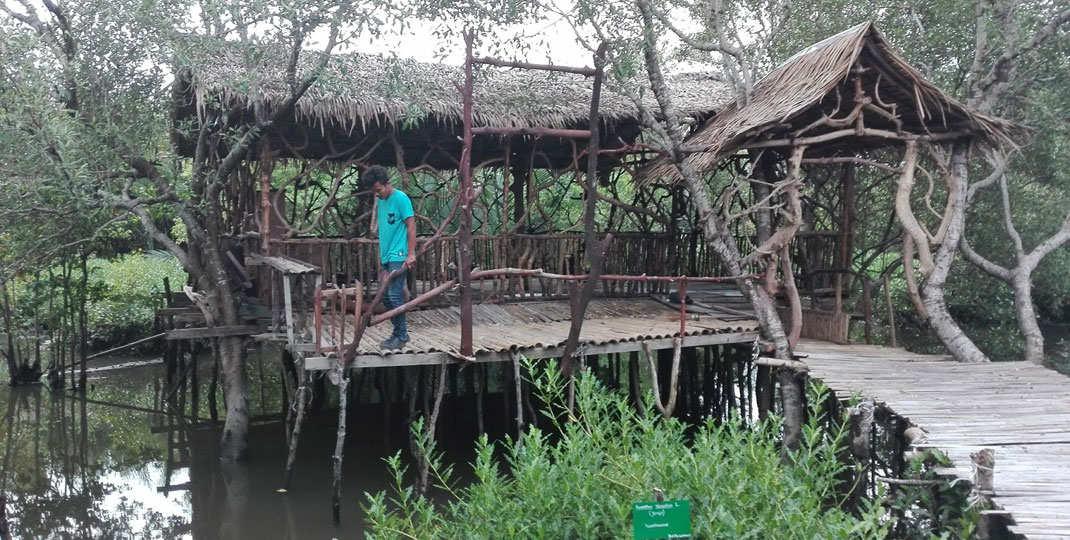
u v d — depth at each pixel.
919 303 9.20
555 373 5.92
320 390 12.65
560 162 13.25
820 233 11.02
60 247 10.50
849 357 8.91
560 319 10.09
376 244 10.55
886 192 14.01
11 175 8.66
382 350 7.92
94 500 9.52
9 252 11.72
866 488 7.39
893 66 8.71
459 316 10.02
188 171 14.34
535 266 11.11
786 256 9.02
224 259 10.98
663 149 9.49
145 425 12.68
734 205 14.34
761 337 9.38
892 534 6.03
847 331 9.80
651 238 11.92
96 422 12.84
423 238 11.25
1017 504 4.69
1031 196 13.48
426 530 4.77
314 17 8.27
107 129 9.14
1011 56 9.91
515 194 13.09
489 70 9.95
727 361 11.98
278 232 9.85
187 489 9.84
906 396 7.16
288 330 8.12
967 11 11.09
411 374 12.51
